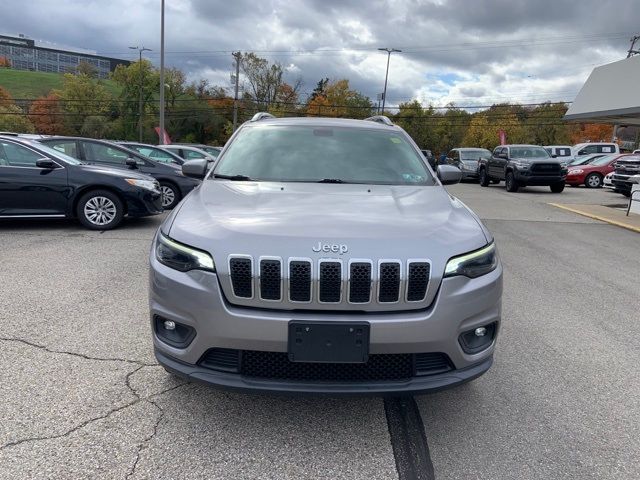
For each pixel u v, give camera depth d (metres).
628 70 19.34
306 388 2.51
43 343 3.83
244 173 3.84
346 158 4.04
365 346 2.48
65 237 7.71
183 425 2.85
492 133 71.19
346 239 2.58
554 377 3.65
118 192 8.33
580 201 16.75
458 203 3.48
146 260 6.43
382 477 2.49
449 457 2.67
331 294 2.51
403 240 2.62
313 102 77.81
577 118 22.52
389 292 2.54
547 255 8.07
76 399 3.06
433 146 78.00
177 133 76.62
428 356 2.63
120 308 4.63
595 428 2.99
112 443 2.66
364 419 2.99
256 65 76.19
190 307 2.58
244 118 76.56
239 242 2.58
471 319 2.68
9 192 7.84
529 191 20.84
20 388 3.16
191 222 2.84
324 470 2.53
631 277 6.79
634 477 2.54
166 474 2.44
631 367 3.86
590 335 4.54
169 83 76.06
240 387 2.53
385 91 56.72
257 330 2.48
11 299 4.80
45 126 78.94
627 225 11.18
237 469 2.50
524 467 2.60
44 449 2.58
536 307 5.33
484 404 3.22
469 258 2.70
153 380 3.32
